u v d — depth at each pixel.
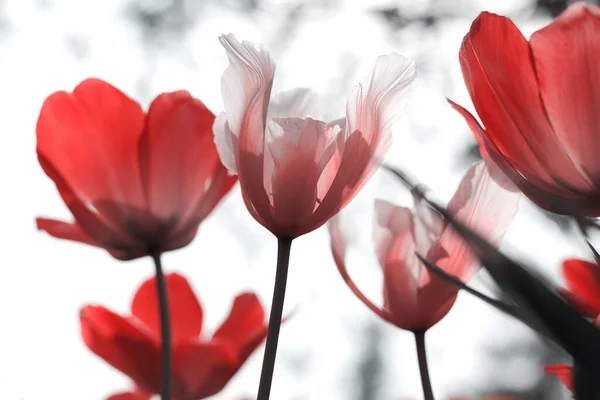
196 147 0.84
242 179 0.74
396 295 0.78
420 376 0.78
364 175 0.75
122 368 0.92
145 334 0.91
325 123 0.75
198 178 0.84
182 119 0.84
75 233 0.85
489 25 0.72
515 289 0.50
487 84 0.72
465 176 0.76
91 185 0.84
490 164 0.75
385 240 0.79
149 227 0.84
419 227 0.79
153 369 0.92
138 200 0.84
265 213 0.74
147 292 0.99
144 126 0.84
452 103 0.73
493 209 0.75
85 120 0.83
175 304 0.99
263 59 0.74
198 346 0.92
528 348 0.71
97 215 0.84
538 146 0.71
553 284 0.52
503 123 0.72
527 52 0.72
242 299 0.99
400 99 0.74
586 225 0.63
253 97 0.74
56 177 0.83
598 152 0.71
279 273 0.74
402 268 0.79
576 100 0.71
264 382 0.73
